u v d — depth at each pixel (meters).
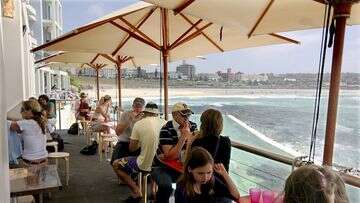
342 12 1.83
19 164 4.04
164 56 4.33
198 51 5.12
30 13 16.53
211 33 4.32
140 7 3.73
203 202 2.19
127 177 3.97
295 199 1.00
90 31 3.86
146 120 3.73
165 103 4.47
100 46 4.37
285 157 2.23
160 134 3.39
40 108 4.02
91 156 6.54
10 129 3.69
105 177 5.03
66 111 15.93
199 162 2.13
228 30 4.01
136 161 3.83
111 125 6.46
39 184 2.71
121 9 4.23
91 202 3.96
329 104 1.88
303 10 2.39
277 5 2.36
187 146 2.80
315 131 1.94
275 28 2.53
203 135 2.55
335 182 1.10
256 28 2.51
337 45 1.85
